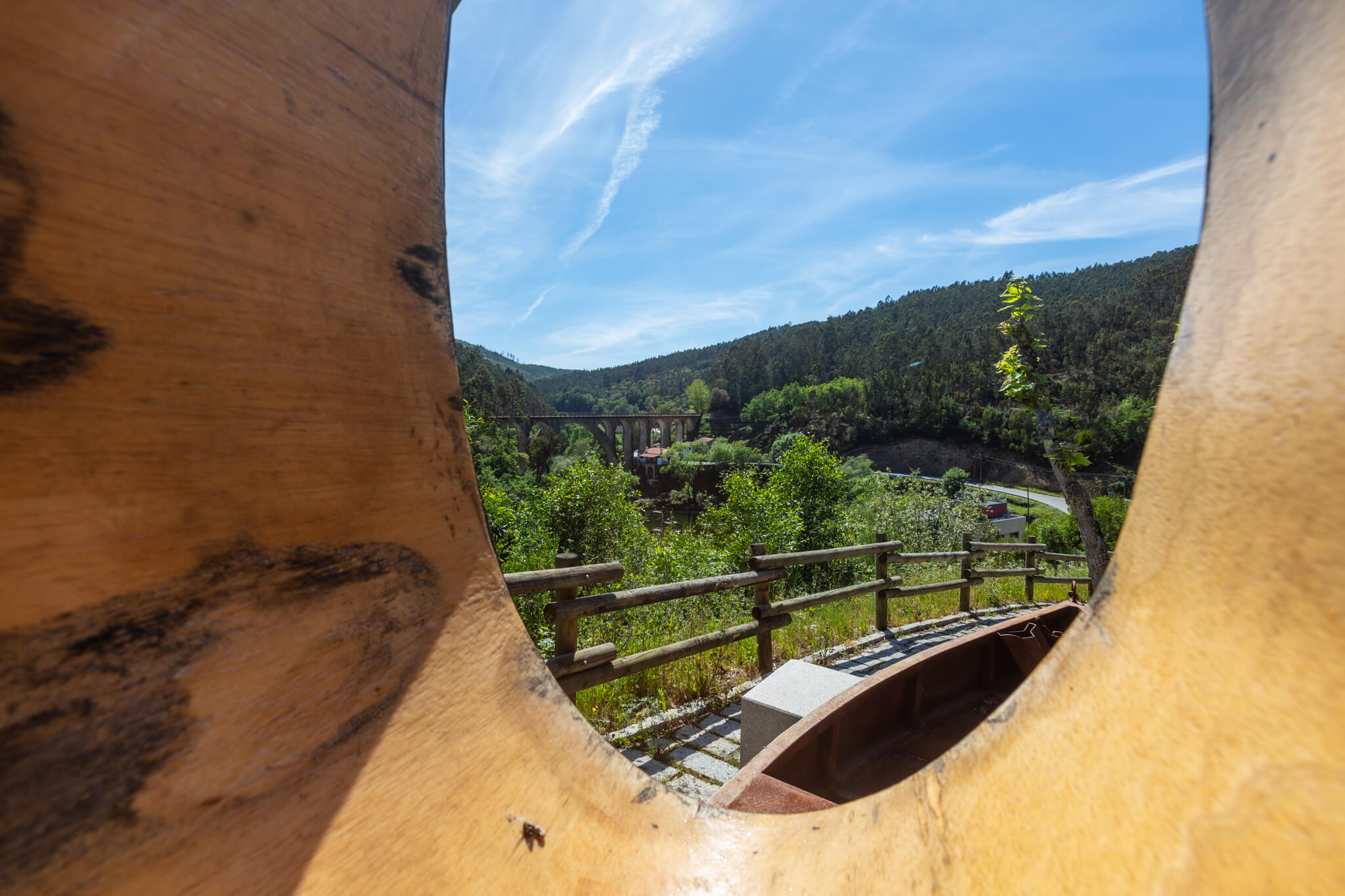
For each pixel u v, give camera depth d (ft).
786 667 10.80
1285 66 1.76
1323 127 1.56
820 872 2.23
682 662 14.40
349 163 2.82
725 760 10.43
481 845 2.13
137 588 1.76
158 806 1.61
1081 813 1.59
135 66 2.01
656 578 24.11
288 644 2.08
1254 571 1.45
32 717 1.48
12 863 1.35
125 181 1.93
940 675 8.07
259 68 2.45
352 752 2.07
